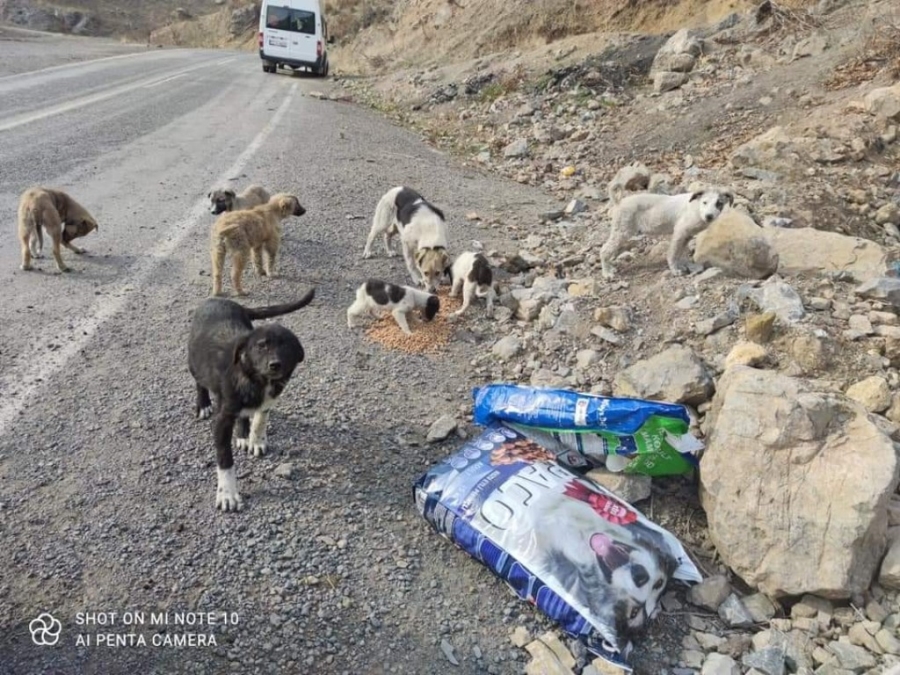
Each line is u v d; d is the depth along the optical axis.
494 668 3.00
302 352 3.68
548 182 11.28
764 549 3.31
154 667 2.87
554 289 6.29
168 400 4.50
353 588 3.29
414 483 3.75
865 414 3.59
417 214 6.66
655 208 6.25
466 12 24.89
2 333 5.09
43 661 2.84
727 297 5.55
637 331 5.46
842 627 3.18
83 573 3.21
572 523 3.29
